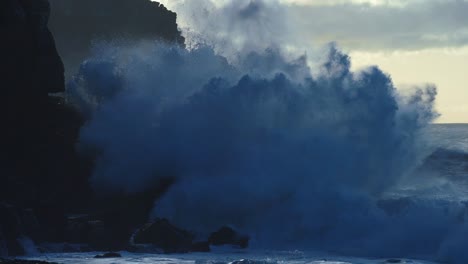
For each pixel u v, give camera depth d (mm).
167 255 51844
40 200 57781
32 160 62062
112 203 62812
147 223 55656
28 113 63406
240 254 52875
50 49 64250
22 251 51531
